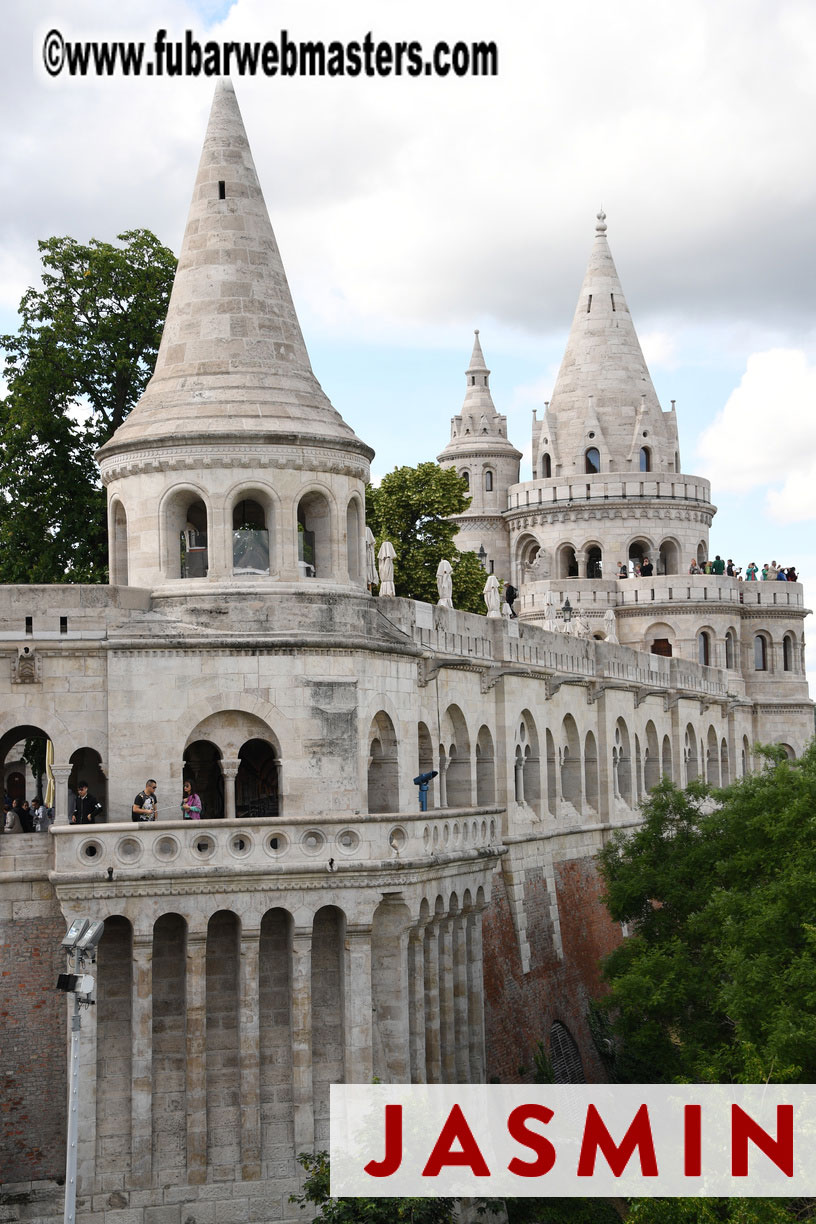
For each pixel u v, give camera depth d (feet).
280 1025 145.38
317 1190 132.67
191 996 140.46
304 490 153.17
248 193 160.15
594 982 230.89
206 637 146.30
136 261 219.20
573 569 362.12
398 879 146.72
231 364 155.33
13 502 212.23
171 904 139.74
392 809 158.71
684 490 355.97
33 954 141.79
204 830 140.36
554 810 229.04
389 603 171.63
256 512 156.46
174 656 146.30
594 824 244.42
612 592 346.13
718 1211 134.10
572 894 230.07
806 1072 142.00
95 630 146.72
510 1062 192.85
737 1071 154.40
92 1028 140.46
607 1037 226.58
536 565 360.28
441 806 185.57
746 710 358.02
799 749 363.97
